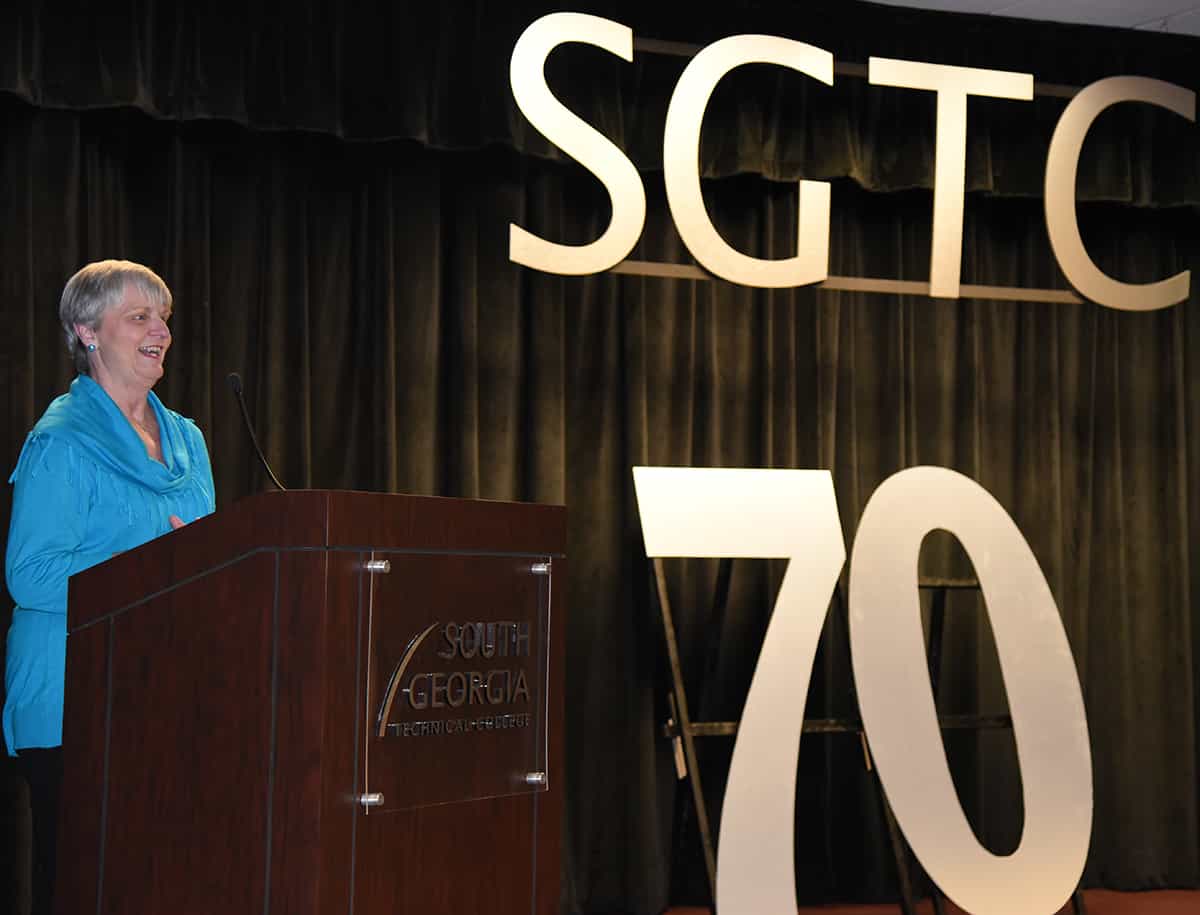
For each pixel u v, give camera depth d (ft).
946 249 12.67
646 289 13.44
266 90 11.78
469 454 12.62
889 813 11.62
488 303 12.94
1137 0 13.64
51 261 11.57
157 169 12.14
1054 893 11.61
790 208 13.75
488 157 12.99
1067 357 14.58
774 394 13.66
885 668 11.71
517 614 6.36
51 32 11.21
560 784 6.53
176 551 5.88
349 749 5.45
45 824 7.02
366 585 5.56
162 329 7.78
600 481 13.17
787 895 11.08
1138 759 14.14
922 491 12.15
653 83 13.11
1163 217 14.70
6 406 11.35
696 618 13.30
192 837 5.65
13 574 7.00
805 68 12.38
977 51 13.96
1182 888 14.10
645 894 12.62
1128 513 14.57
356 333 12.58
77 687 6.21
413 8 12.18
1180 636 14.38
